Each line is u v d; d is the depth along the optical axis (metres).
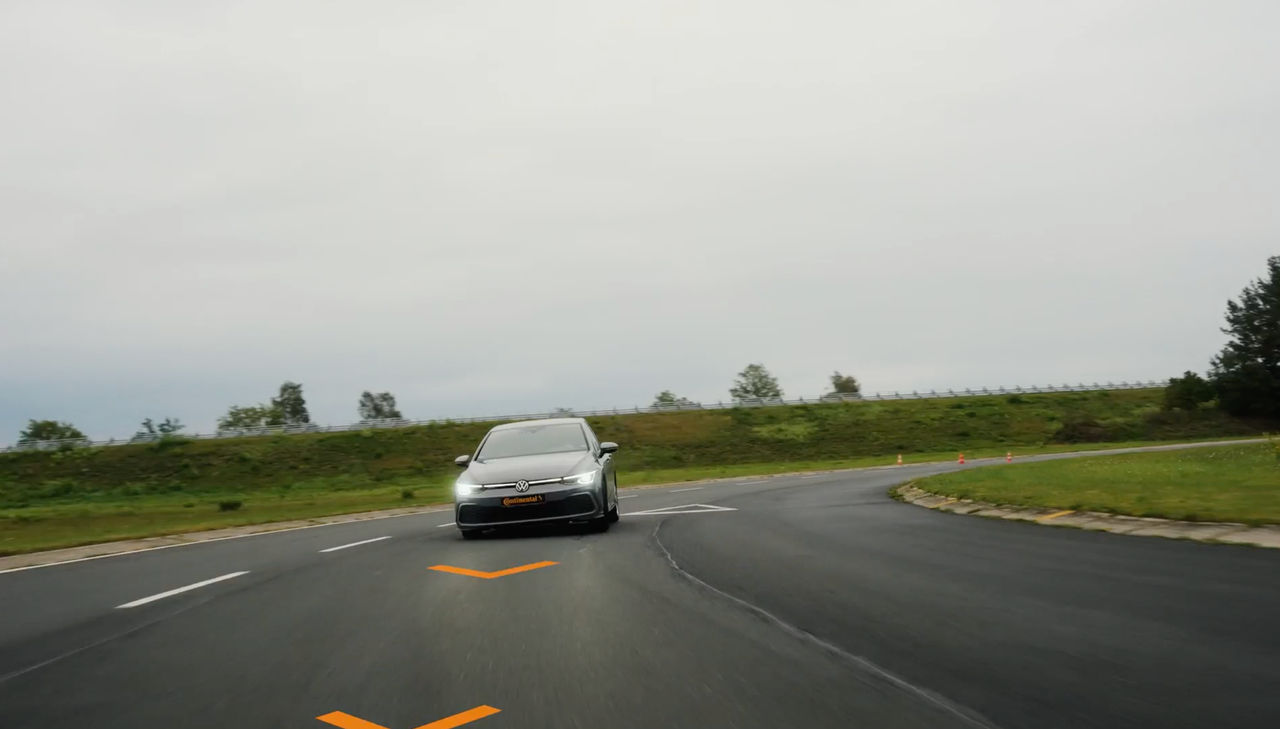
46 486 64.31
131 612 7.37
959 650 5.15
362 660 5.37
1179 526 10.23
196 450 73.50
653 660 5.14
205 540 14.77
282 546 12.87
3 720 4.34
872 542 10.53
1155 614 5.90
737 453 74.12
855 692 4.40
